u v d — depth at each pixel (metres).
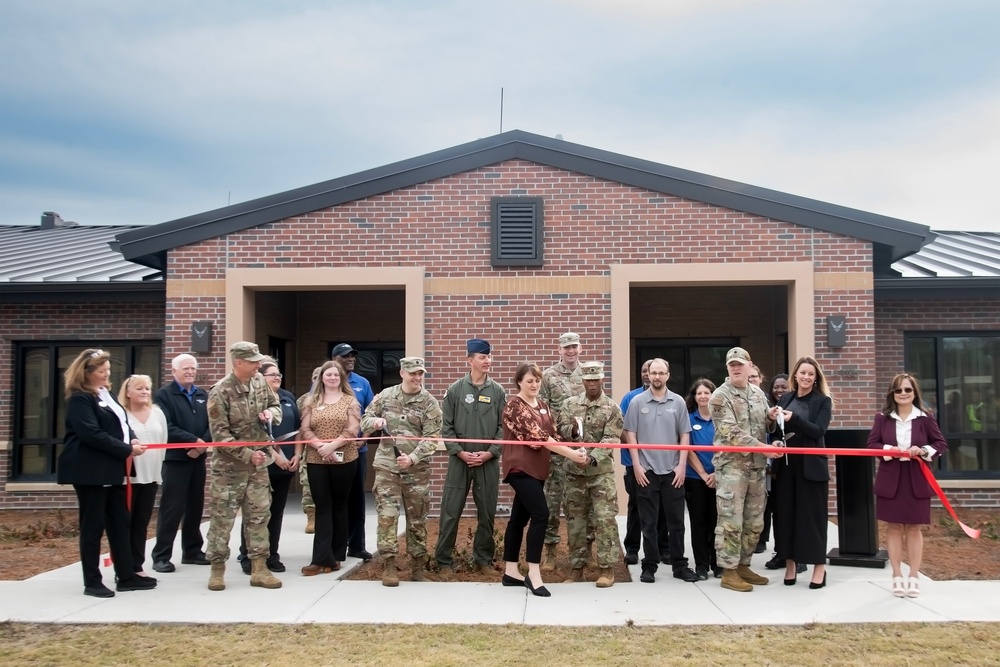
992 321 12.82
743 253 11.61
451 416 8.08
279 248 11.86
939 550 9.12
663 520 8.55
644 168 11.67
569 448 7.20
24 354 13.43
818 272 11.59
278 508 8.24
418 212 11.81
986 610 6.70
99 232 19.31
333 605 6.91
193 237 11.85
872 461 8.42
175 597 7.17
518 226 11.70
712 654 5.67
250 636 6.10
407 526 7.78
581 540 7.74
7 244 17.03
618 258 11.68
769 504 8.70
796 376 7.58
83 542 7.18
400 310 14.82
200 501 8.63
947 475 12.62
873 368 11.47
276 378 8.56
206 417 8.52
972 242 16.05
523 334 11.65
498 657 5.62
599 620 6.46
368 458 15.19
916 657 5.58
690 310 14.80
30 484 12.95
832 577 7.88
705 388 8.16
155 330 13.23
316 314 14.89
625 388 11.47
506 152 11.78
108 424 7.15
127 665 5.50
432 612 6.70
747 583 7.51
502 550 8.81
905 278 12.12
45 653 5.72
